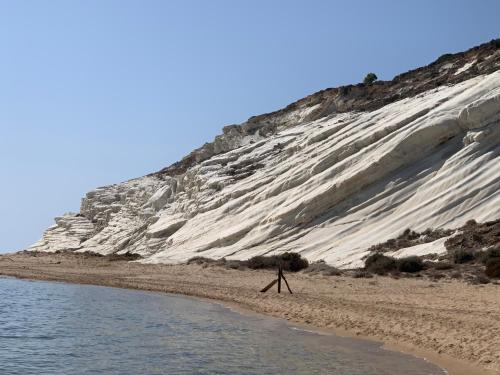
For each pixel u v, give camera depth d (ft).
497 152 169.58
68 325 83.46
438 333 67.82
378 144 195.52
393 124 199.82
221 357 60.34
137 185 380.99
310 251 170.19
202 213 245.24
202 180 273.33
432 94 232.53
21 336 74.95
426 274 123.54
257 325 80.64
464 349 59.77
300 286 118.32
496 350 57.82
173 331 76.79
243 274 150.00
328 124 270.05
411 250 145.59
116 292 127.03
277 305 96.99
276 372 53.52
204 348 65.26
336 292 107.55
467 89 203.41
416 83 291.79
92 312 96.22
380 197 179.11
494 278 113.50
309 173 210.79
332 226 179.22
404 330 71.20
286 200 202.39
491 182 160.56
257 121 347.97
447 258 133.18
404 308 86.28
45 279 159.43
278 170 234.58
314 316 85.15
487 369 52.26
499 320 73.46
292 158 238.48
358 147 204.74
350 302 94.38
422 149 184.34
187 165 386.73
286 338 70.59
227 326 80.02
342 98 312.71
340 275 133.39
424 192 171.42
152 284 137.59
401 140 185.68
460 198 160.35
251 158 275.18
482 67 254.88
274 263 157.48
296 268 152.46
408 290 106.32
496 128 173.88
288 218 191.31
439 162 178.60
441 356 58.49
